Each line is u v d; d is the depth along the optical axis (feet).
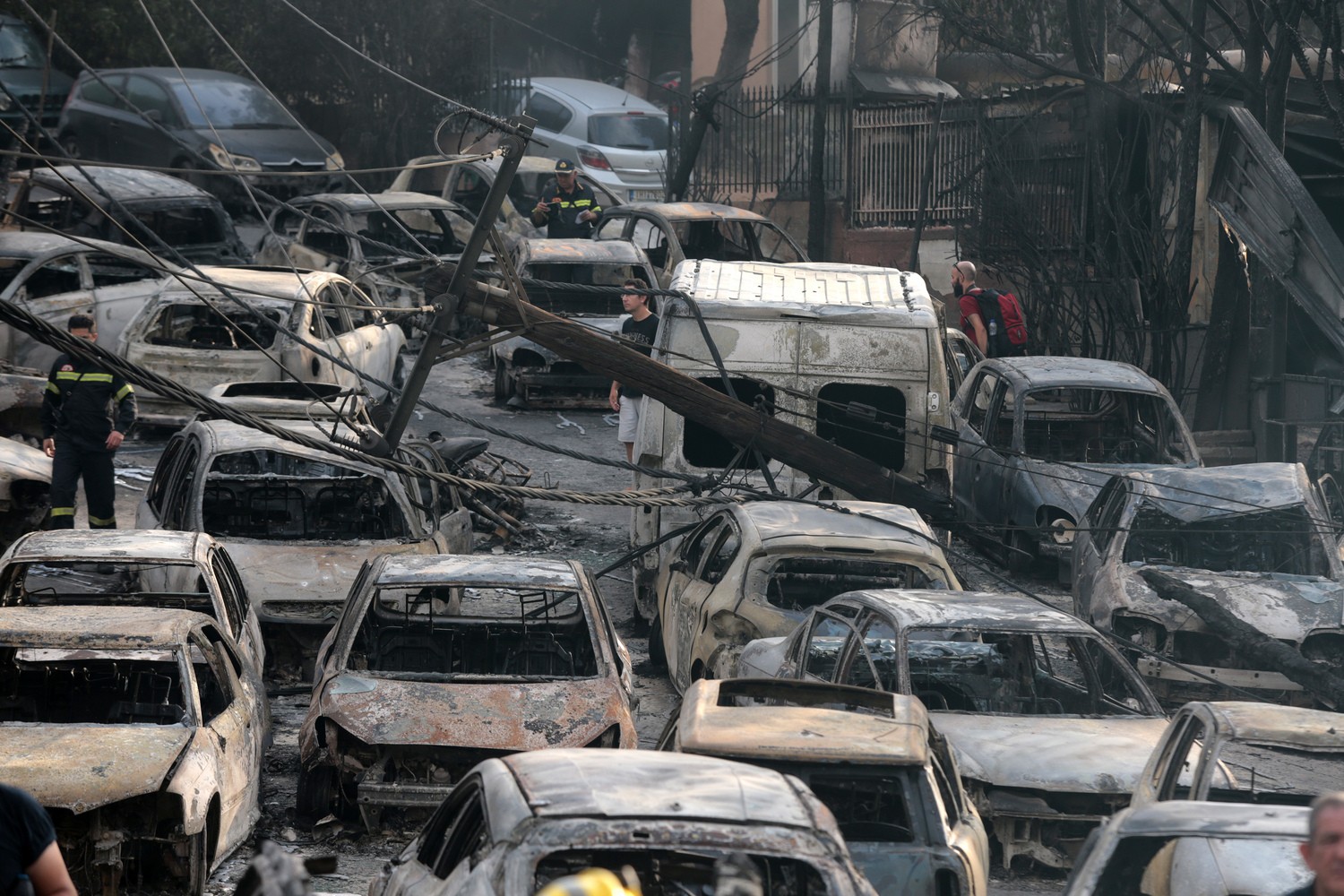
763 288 132.77
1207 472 121.08
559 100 303.07
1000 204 218.38
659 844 43.32
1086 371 152.15
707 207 232.53
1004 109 238.48
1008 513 143.13
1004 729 80.12
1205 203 203.62
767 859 46.85
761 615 98.22
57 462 130.41
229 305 166.81
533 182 271.49
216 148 255.50
